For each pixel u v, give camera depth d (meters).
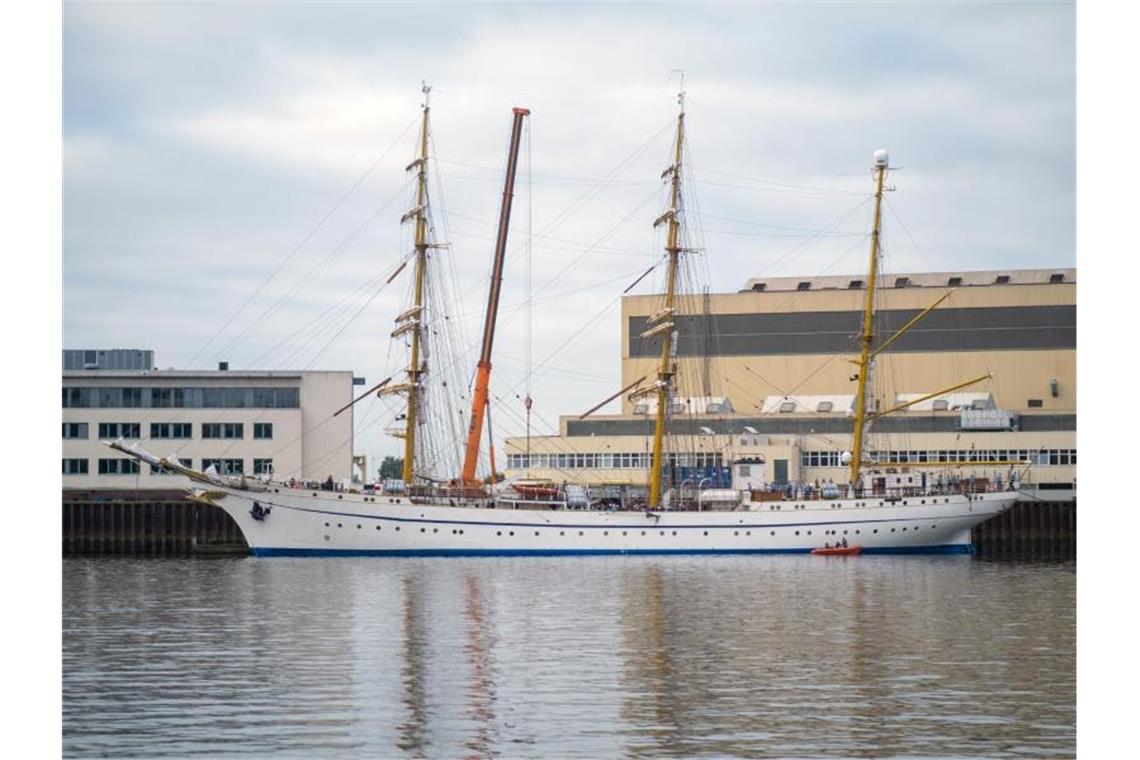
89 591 106.81
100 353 175.88
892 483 160.38
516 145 157.88
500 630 85.06
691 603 99.56
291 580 116.12
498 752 55.34
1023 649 78.19
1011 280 196.25
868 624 88.44
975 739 57.41
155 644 79.50
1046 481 174.38
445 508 145.25
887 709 62.31
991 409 180.12
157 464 139.00
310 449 164.38
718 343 188.75
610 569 130.38
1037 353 183.50
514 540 146.88
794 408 184.25
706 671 71.00
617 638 81.94
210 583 113.25
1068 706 62.91
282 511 142.38
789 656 75.62
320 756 54.84
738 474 168.88
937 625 87.69
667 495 156.75
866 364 160.75
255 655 75.69
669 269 157.12
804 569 131.62
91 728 59.12
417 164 150.62
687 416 178.50
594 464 179.88
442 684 67.56
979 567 134.88
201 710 62.06
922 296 185.38
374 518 143.62
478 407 154.75
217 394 163.62
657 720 60.22
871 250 160.25
